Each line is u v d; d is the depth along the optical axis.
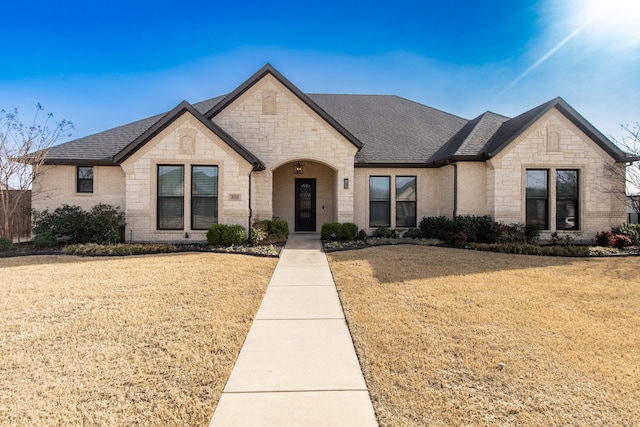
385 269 8.60
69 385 3.31
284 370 3.67
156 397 3.14
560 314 5.36
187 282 7.22
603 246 12.53
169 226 13.01
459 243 12.45
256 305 5.83
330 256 10.68
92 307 5.60
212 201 13.00
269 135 14.49
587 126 13.55
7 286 6.83
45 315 5.22
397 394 3.20
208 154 12.80
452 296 6.28
